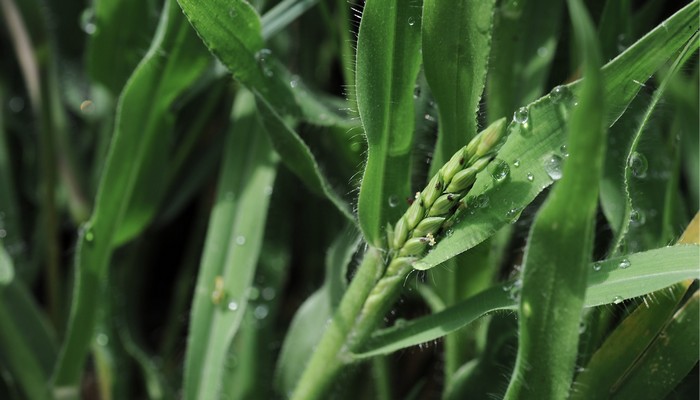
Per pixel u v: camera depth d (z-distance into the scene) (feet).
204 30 0.76
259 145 0.89
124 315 0.94
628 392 0.76
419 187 0.85
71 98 1.07
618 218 0.80
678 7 0.95
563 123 0.71
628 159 0.74
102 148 0.97
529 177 0.71
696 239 0.76
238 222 0.87
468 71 0.73
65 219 1.06
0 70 1.11
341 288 0.85
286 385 0.88
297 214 0.99
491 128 0.69
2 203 0.97
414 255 0.73
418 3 0.72
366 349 0.76
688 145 0.88
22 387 0.89
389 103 0.73
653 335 0.75
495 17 0.82
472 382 0.82
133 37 0.92
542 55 0.88
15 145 1.11
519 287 0.72
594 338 0.77
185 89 0.89
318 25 0.98
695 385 0.80
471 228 0.72
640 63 0.72
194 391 0.85
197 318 0.85
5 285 0.90
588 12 0.88
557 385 0.70
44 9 1.00
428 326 0.75
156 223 1.00
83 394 0.98
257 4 0.88
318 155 0.94
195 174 1.01
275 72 0.81
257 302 0.91
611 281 0.72
